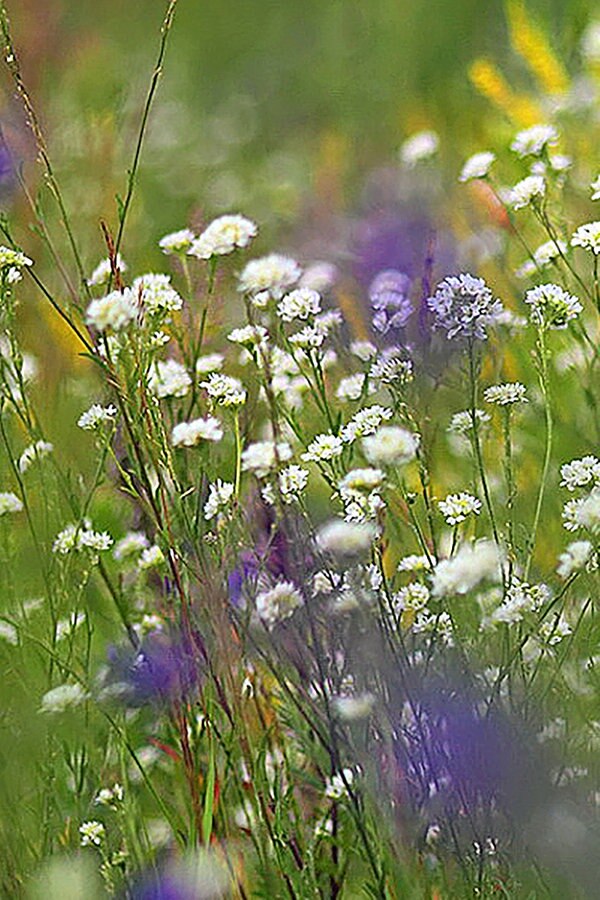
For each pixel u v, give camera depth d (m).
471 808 2.38
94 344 2.50
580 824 2.38
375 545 2.44
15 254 2.52
